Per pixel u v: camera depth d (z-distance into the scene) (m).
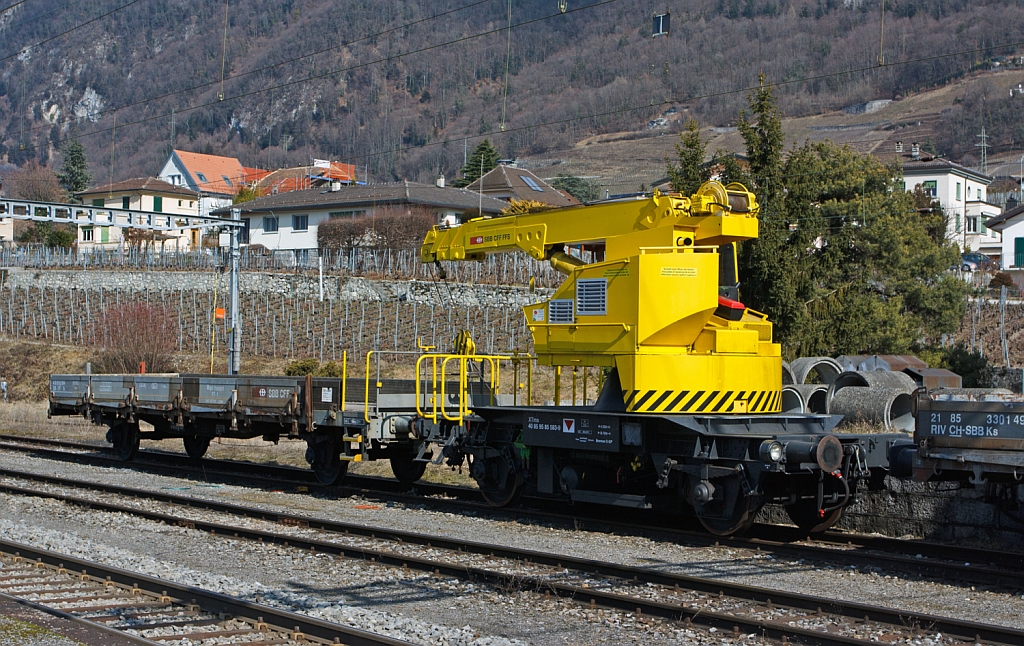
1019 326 35.38
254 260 53.44
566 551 11.80
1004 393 10.98
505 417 14.55
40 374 43.56
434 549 11.82
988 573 10.08
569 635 8.31
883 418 18.61
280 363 39.31
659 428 12.62
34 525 13.65
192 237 75.25
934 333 30.80
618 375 13.09
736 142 129.38
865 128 139.62
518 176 71.94
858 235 29.86
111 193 85.81
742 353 13.07
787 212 25.30
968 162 122.25
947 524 12.46
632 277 12.81
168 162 105.31
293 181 90.31
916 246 31.14
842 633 8.22
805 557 11.38
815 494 12.41
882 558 10.85
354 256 49.47
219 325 45.59
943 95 149.38
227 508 14.75
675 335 12.81
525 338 36.97
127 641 7.58
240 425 18.80
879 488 12.68
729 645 7.97
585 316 13.51
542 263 41.28
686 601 9.26
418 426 15.66
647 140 152.12
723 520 12.32
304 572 10.73
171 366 40.56
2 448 23.78
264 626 8.22
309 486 17.39
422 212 58.50
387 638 7.61
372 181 141.50
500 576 9.88
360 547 11.70
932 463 10.72
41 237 80.81
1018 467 9.88
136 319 43.16
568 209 14.12
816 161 31.17
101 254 60.47
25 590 9.57
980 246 66.81
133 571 10.56
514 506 15.00
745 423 12.64
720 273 13.25
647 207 13.12
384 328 41.53
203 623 8.48
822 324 26.56
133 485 17.83
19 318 52.78
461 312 41.34
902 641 8.00
